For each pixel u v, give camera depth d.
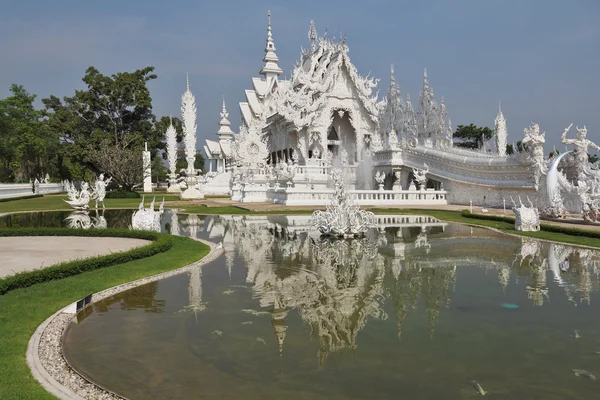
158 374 5.09
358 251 12.73
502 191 28.52
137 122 63.47
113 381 4.93
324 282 9.20
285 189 29.81
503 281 9.25
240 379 4.93
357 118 42.62
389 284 9.02
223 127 69.81
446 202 32.41
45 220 22.69
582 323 6.64
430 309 7.38
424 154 35.59
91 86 58.91
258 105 61.28
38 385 4.71
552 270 10.26
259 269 10.39
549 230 16.44
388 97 41.31
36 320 6.75
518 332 6.28
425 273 9.99
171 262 10.88
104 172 51.16
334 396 4.52
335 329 6.47
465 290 8.54
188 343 6.00
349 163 44.72
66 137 56.69
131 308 7.54
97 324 6.77
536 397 4.49
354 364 5.27
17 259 10.86
